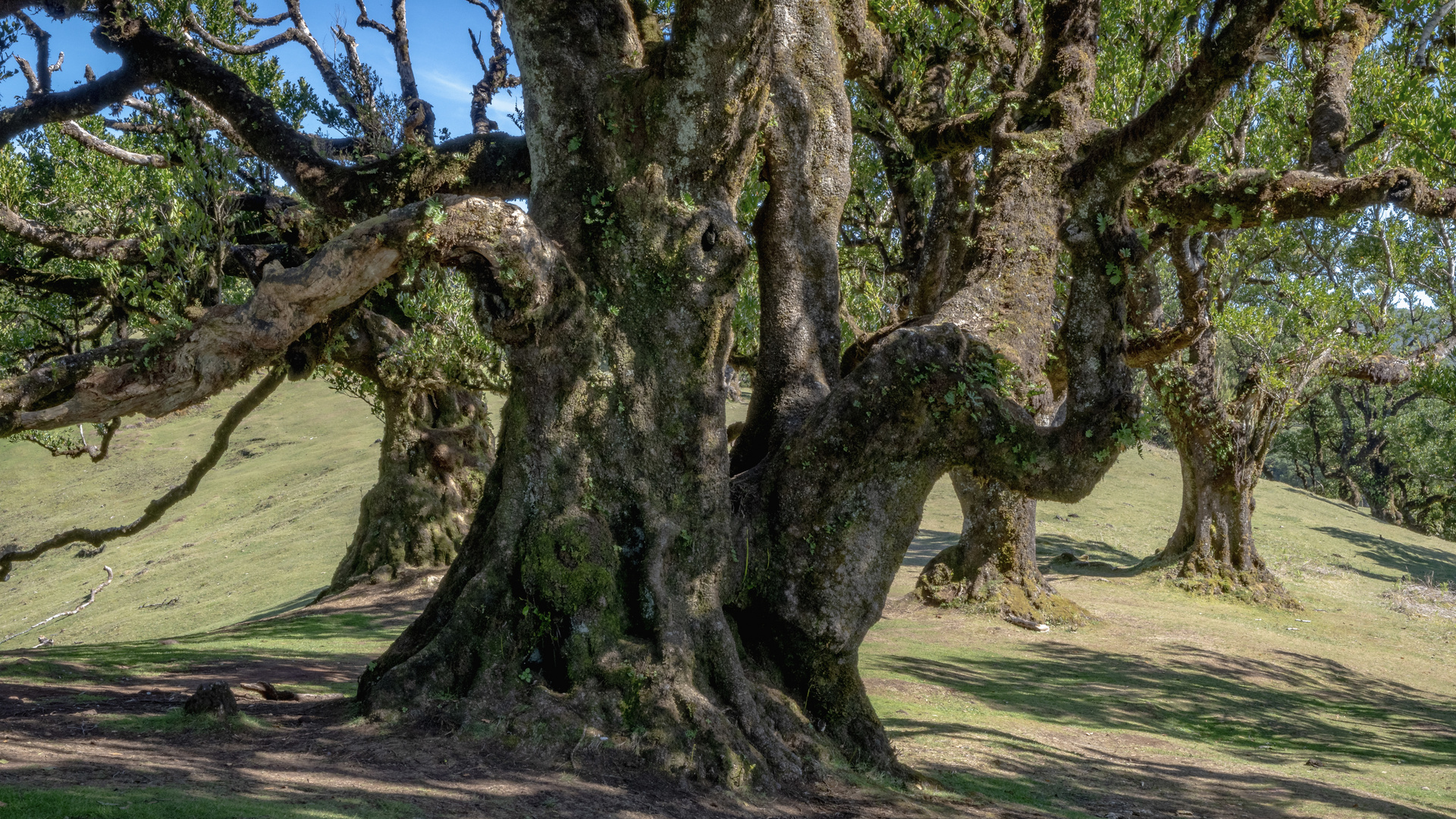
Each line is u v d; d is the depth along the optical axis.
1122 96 17.69
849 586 8.18
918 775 8.12
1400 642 21.56
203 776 5.25
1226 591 24.34
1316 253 26.66
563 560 7.29
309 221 11.55
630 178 7.77
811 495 8.21
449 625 7.24
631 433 7.70
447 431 24.14
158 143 18.36
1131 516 36.84
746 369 17.05
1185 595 24.22
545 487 7.52
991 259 10.16
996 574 20.70
